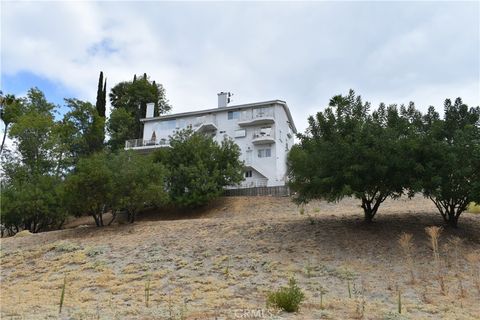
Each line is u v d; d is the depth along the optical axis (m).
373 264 14.20
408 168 15.98
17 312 9.62
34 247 21.05
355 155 16.12
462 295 10.70
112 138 60.28
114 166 24.77
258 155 45.94
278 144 46.56
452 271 12.99
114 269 15.91
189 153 38.59
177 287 12.89
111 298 11.70
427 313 9.20
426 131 16.78
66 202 25.34
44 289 13.52
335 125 18.17
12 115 51.69
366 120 17.69
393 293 11.27
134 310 9.48
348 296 11.08
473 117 17.22
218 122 48.81
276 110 47.38
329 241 16.94
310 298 10.81
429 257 14.40
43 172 47.62
